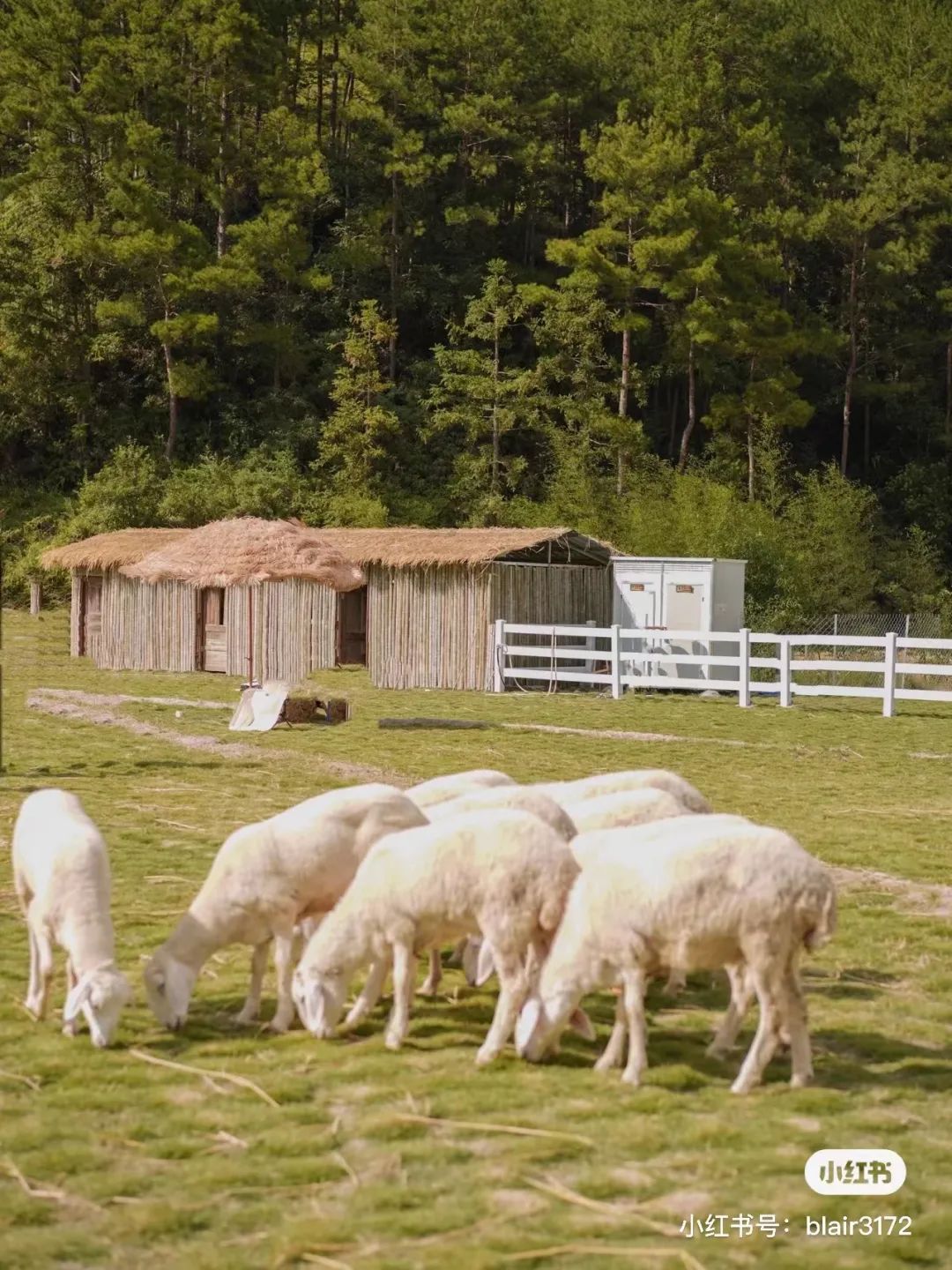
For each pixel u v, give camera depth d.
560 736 21.81
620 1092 6.89
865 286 61.16
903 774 18.22
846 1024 8.03
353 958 7.55
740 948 6.82
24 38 55.78
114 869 11.74
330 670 33.06
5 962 9.09
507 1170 6.02
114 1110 6.69
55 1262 5.24
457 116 60.44
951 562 58.44
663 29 68.12
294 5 67.88
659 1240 5.45
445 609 30.89
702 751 20.19
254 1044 7.59
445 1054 7.45
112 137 55.94
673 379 64.50
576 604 32.25
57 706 24.84
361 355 55.22
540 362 55.56
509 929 7.17
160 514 48.69
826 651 37.59
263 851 7.83
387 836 7.68
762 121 60.03
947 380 64.75
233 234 55.81
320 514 52.53
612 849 7.16
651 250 52.94
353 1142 6.32
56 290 57.97
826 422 66.56
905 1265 5.32
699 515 43.81
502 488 56.31
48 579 46.78
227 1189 5.85
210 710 25.09
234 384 60.84
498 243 67.06
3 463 57.56
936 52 66.44
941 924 10.31
